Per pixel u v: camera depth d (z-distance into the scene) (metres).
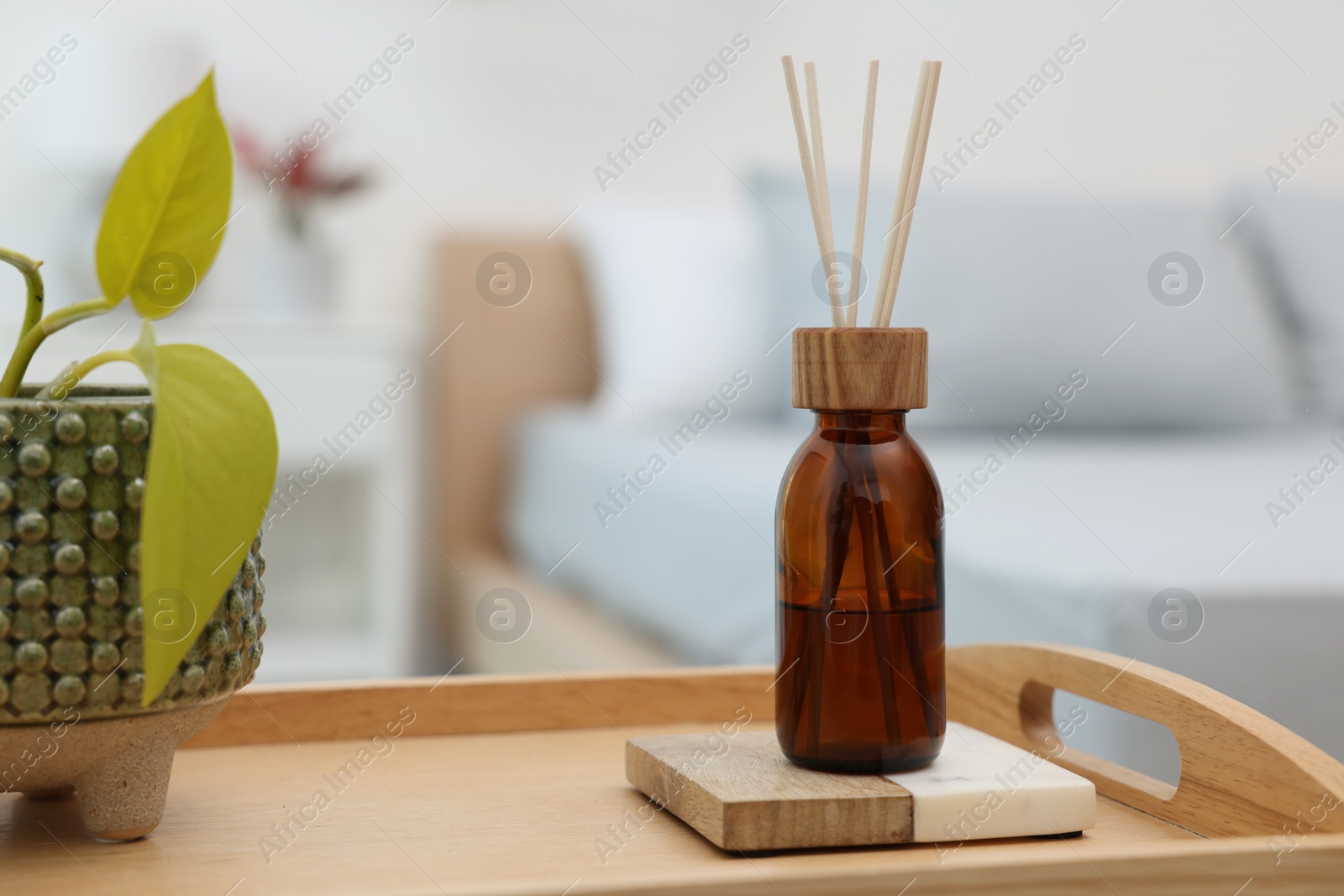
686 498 1.61
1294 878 0.49
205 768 0.67
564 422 2.29
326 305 2.34
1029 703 0.71
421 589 2.50
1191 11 2.38
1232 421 1.96
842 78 2.43
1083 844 0.53
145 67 2.12
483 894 0.45
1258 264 2.07
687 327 2.17
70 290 2.26
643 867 0.49
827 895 0.47
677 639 1.61
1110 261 1.97
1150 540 1.14
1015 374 1.90
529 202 2.62
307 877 0.49
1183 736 0.58
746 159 2.60
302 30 2.47
